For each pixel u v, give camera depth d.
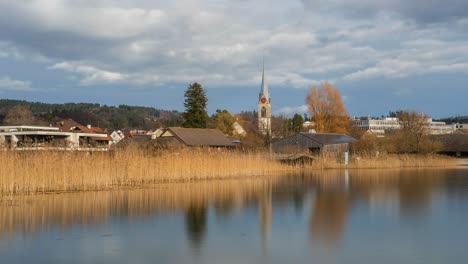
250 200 36.28
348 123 127.19
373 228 24.97
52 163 40.38
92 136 102.62
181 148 57.94
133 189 42.88
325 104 121.50
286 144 104.06
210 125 137.12
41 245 20.97
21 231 23.98
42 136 84.50
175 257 19.06
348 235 23.20
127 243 21.41
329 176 65.12
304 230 24.50
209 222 26.75
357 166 91.81
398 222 26.75
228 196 38.66
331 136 105.00
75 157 42.47
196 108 114.50
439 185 49.84
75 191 40.44
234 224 26.19
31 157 39.84
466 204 34.09
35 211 30.03
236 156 61.81
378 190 44.28
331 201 36.00
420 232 23.88
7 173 36.78
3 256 19.22
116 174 45.12
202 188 44.72
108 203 33.81
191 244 21.30
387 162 95.19
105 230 24.41
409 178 61.31
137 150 50.03
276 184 50.28
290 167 78.94
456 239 22.14
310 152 95.88
